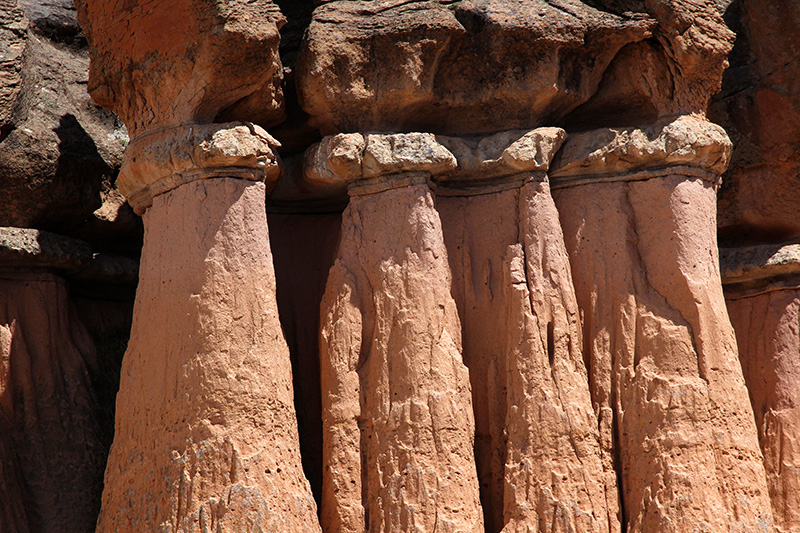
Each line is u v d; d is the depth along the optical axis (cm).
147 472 2197
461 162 2475
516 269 2417
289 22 2520
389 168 2378
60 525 2498
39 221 2662
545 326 2388
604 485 2347
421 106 2459
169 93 2308
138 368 2277
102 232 2811
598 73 2508
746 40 2928
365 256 2394
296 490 2197
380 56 2398
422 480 2256
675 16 2447
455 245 2491
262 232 2275
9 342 2561
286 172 2569
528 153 2417
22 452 2519
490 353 2438
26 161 2598
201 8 2212
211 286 2212
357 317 2369
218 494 2130
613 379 2416
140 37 2334
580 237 2475
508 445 2356
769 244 2938
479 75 2466
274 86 2353
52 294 2652
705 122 2509
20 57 2630
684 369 2378
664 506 2309
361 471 2309
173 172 2277
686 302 2406
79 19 2470
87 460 2581
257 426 2180
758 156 2902
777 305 2884
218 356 2186
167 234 2286
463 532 2245
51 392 2589
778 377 2847
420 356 2319
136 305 2334
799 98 2830
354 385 2341
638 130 2461
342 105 2409
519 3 2455
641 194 2466
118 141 2847
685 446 2334
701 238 2439
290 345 2569
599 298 2447
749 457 2384
